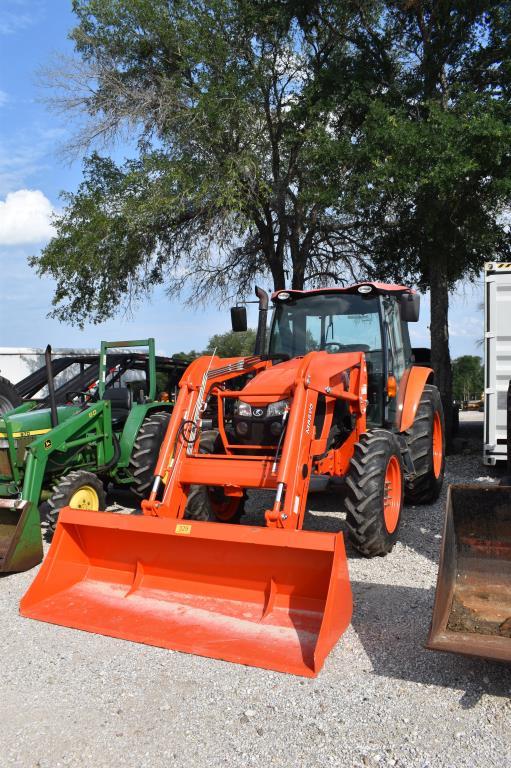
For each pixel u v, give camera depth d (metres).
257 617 3.80
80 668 3.54
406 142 10.05
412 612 4.14
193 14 13.51
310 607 3.73
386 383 6.01
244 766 2.70
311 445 4.58
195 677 3.42
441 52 11.70
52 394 6.13
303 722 2.99
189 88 13.17
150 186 12.52
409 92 11.91
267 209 14.27
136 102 13.55
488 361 8.10
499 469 9.02
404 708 3.07
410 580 4.71
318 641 3.36
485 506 3.62
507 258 12.81
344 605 3.64
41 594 4.26
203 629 3.78
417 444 6.69
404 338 6.82
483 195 10.99
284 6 12.81
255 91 13.36
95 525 4.25
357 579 4.75
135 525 4.12
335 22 13.55
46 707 3.17
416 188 10.28
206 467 4.65
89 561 4.46
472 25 11.61
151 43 13.66
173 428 4.76
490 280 8.04
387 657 3.57
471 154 9.98
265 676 3.41
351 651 3.65
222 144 13.14
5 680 3.43
